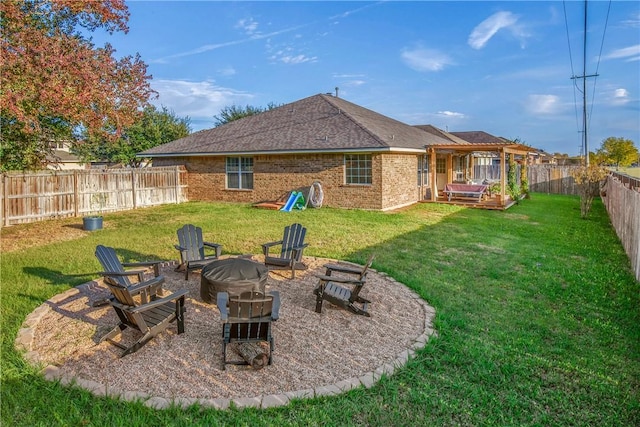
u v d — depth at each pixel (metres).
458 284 6.98
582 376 4.05
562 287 6.89
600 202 21.91
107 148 33.34
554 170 28.62
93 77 10.64
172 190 20.09
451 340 4.80
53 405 3.49
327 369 4.18
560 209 18.77
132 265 6.23
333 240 10.70
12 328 5.11
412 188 19.53
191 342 4.77
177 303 4.93
